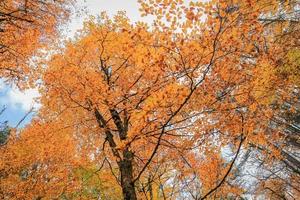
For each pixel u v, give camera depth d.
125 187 7.30
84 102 8.43
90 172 11.12
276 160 11.46
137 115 6.36
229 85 7.54
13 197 12.88
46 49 9.62
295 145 11.60
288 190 14.17
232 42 6.85
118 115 8.05
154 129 6.67
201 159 8.58
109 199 11.60
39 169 12.80
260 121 7.83
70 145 11.29
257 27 7.09
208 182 8.63
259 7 7.02
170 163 8.22
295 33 8.45
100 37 8.22
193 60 6.79
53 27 10.73
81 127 9.05
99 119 8.41
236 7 6.84
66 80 8.10
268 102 7.90
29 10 10.27
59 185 12.58
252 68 7.64
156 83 7.29
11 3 9.95
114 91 8.18
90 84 7.93
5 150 12.67
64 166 12.16
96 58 8.68
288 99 9.16
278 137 9.11
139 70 7.96
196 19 6.47
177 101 6.48
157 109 6.48
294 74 8.07
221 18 6.48
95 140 9.21
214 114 7.61
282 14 8.45
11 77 9.84
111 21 8.43
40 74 9.35
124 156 7.74
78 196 12.68
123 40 7.51
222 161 8.62
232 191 8.91
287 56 7.97
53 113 8.98
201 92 7.28
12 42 10.14
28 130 10.98
